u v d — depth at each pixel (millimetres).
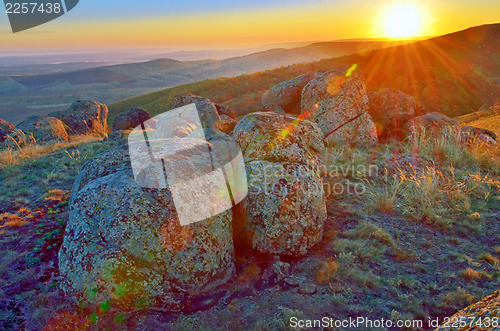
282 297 3957
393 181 6836
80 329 3441
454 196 6176
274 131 5277
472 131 10172
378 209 6035
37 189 7246
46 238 5133
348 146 10273
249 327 3500
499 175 7336
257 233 4602
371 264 4559
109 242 3643
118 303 3561
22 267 4441
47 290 3996
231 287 4055
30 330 3445
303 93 11688
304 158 5199
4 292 3953
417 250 4867
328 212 5969
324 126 10766
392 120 12406
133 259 3609
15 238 5113
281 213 4570
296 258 4684
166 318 3646
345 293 3990
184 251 3758
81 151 10383
